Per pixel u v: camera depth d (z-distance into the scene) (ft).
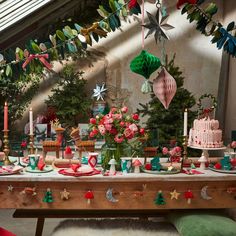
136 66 8.54
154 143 10.09
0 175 8.27
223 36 8.97
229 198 8.64
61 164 9.34
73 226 9.01
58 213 9.96
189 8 8.72
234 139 10.78
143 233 8.67
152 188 8.45
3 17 12.03
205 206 8.60
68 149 9.70
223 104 16.10
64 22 15.43
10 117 15.46
